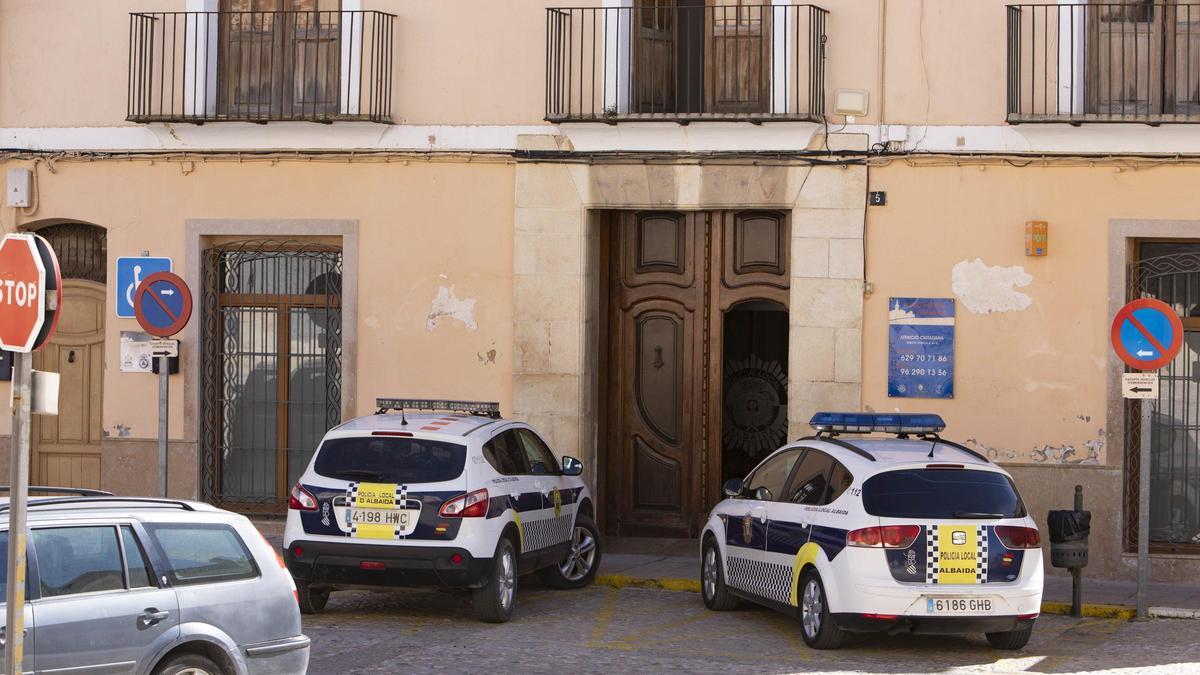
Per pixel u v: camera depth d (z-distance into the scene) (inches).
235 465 680.4
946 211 612.4
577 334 643.5
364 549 468.1
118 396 673.0
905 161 614.5
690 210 649.6
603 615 511.8
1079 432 600.7
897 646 461.1
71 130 680.4
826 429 495.2
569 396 643.5
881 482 436.1
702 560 537.6
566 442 644.7
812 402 623.5
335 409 671.8
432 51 653.3
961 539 428.1
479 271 650.8
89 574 302.0
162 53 671.1
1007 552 430.9
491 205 650.2
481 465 481.7
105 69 677.9
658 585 576.7
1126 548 604.1
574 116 627.8
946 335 611.8
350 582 471.2
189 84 666.8
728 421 683.4
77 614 295.4
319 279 673.6
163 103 673.0
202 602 316.8
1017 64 600.7
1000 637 455.5
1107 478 597.0
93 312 695.7
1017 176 606.2
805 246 624.4
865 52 620.4
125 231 675.4
